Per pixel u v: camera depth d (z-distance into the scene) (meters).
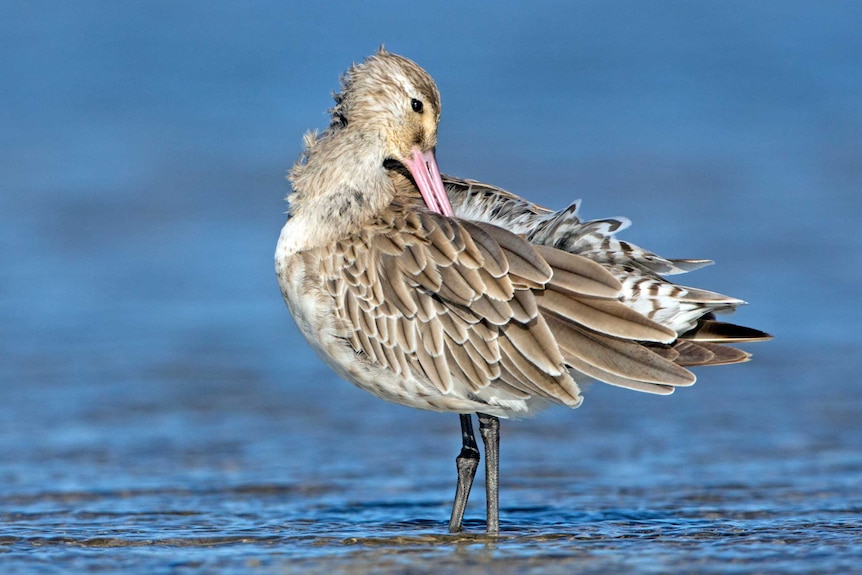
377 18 50.41
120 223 27.45
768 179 31.05
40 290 22.30
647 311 9.86
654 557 9.27
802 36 48.50
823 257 23.53
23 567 9.16
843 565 8.91
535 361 9.81
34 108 40.62
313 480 12.72
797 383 16.89
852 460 13.12
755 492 11.86
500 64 45.97
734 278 22.12
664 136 37.16
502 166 33.66
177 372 17.86
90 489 12.23
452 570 8.94
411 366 10.34
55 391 16.72
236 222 27.66
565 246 10.09
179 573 8.95
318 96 42.88
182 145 35.97
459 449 14.16
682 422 15.17
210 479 12.70
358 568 9.05
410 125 11.54
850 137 36.19
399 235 10.39
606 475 12.79
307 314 10.77
